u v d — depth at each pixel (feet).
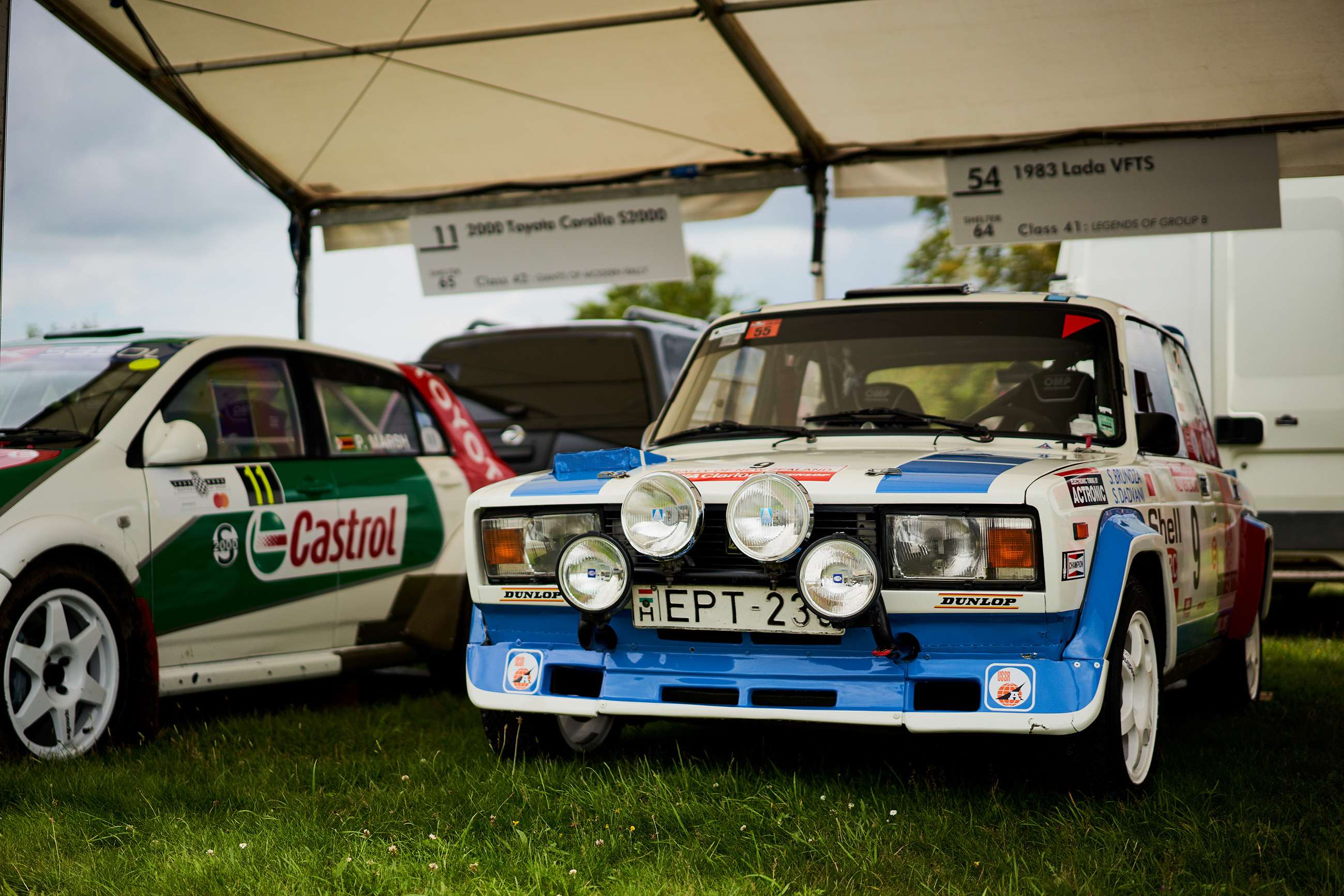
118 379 16.31
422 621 19.08
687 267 27.14
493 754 14.25
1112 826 11.19
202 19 21.95
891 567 11.44
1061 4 20.10
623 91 24.11
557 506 12.73
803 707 11.82
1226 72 21.79
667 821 11.27
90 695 14.26
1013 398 14.55
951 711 11.40
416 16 21.57
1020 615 11.25
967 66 22.30
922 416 14.33
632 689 12.44
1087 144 24.39
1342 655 23.95
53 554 14.10
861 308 15.93
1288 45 20.81
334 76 23.94
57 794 12.00
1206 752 14.82
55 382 16.40
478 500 13.21
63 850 10.48
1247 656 18.79
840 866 10.03
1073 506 11.61
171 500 15.70
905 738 15.37
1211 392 27.09
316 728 16.43
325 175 27.89
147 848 10.64
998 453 13.34
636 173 27.32
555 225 27.61
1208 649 16.98
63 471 14.65
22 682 13.69
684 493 11.64
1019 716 11.21
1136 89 22.67
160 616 15.46
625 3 20.95
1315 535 26.53
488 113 25.22
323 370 18.76
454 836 10.98
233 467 16.78
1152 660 13.21
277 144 26.58
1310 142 23.63
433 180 28.07
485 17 21.56
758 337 16.11
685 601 12.06
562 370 28.60
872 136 25.41
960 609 11.31
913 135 25.30
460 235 27.96
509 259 27.84
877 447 13.99
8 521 13.71
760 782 12.42
